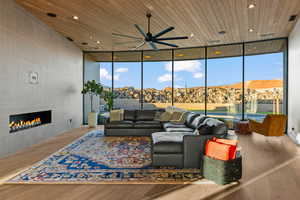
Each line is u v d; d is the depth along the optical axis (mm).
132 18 4297
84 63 7727
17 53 3867
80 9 3943
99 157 3482
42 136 4785
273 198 2064
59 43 5621
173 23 4555
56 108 5504
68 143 4539
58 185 2363
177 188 2297
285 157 3484
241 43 6234
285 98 5785
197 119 4254
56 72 5480
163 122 5516
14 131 3854
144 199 2047
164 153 2977
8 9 3605
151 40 3844
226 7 3725
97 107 7668
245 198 2064
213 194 2156
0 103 3434
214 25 4680
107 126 5359
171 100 7359
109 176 2633
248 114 6414
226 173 2369
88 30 5219
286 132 5734
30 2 3766
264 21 4434
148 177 2607
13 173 2730
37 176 2627
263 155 3609
